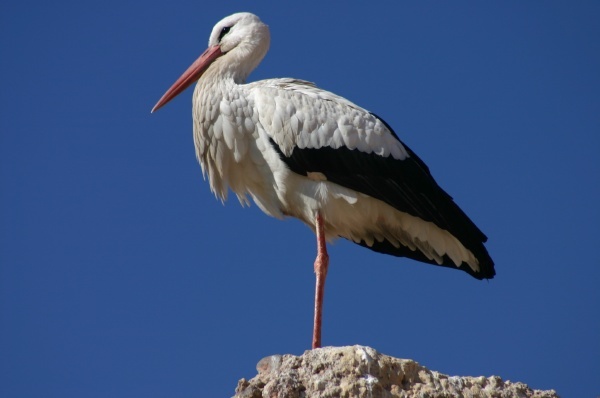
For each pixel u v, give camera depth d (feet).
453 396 31.19
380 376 30.68
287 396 30.07
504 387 32.37
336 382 30.30
